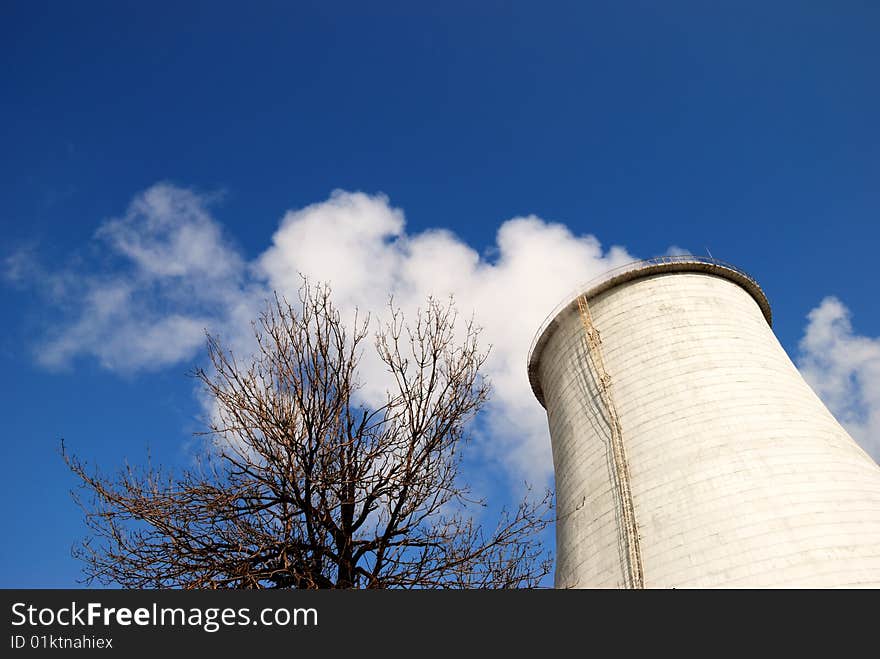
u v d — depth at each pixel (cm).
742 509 2264
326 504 1472
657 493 2470
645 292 3153
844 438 2648
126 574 1432
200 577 1430
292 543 1443
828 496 2253
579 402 3070
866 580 2000
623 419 2789
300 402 1542
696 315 2981
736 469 2381
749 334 2956
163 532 1477
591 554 2575
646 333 2981
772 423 2514
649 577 2297
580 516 2738
